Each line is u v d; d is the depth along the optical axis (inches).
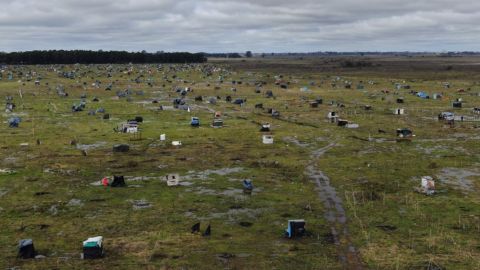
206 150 3371.1
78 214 2102.6
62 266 1572.3
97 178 2679.6
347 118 4778.5
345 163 3014.3
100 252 1641.2
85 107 5585.6
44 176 2701.8
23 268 1556.3
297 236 1834.4
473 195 2367.1
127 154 3245.6
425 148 3457.2
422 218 2041.1
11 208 2180.1
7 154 3221.0
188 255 1665.8
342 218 2050.9
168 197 2338.8
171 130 4114.2
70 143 3560.5
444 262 1596.9
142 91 7308.1
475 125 4355.3
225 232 1891.0
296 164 2982.3
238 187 2516.0
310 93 7165.4
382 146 3531.0
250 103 6028.5
